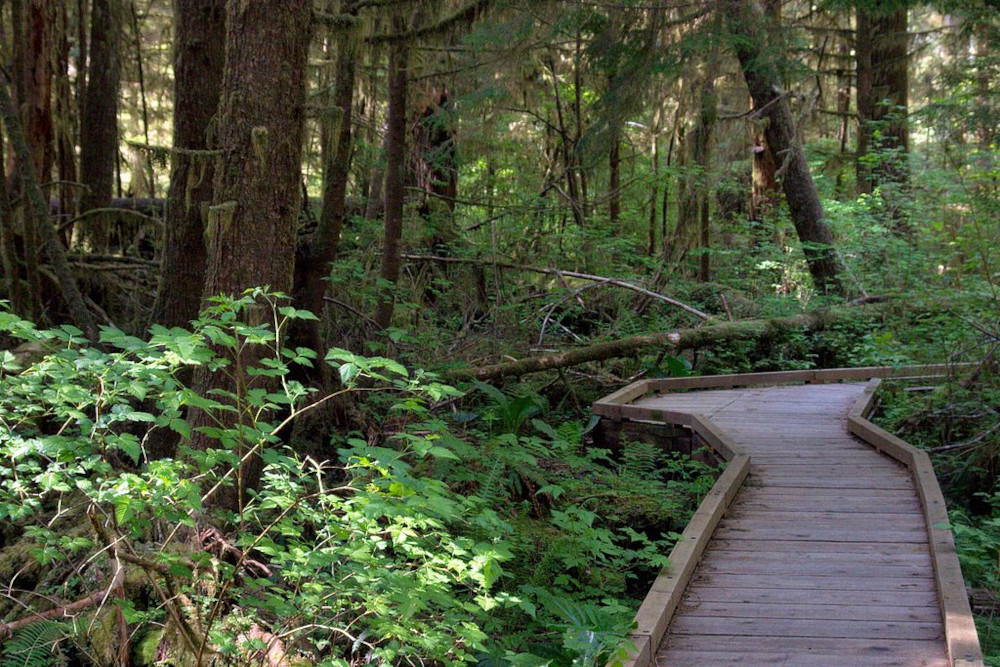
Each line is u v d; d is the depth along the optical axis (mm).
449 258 12836
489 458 7020
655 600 4480
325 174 10836
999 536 7012
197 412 5355
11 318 3184
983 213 12453
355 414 8094
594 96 16094
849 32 17016
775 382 12000
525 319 13117
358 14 8430
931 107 13188
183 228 7051
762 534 5836
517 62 11117
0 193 7852
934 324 11875
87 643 3834
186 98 6996
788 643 4285
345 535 3545
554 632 4918
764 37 11539
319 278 8312
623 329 13352
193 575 3623
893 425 9734
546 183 16391
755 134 17375
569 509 5648
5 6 11258
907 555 5410
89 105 11742
